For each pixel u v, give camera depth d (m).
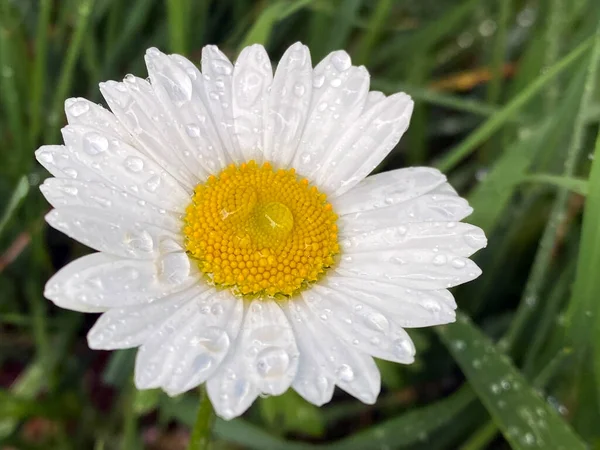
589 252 0.05
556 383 0.06
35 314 0.07
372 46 0.08
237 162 0.05
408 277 0.05
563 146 0.07
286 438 0.07
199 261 0.05
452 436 0.06
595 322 0.05
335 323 0.05
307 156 0.05
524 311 0.06
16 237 0.07
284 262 0.05
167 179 0.05
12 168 0.06
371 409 0.07
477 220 0.06
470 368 0.05
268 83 0.05
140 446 0.06
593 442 0.06
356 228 0.05
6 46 0.06
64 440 0.07
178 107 0.05
